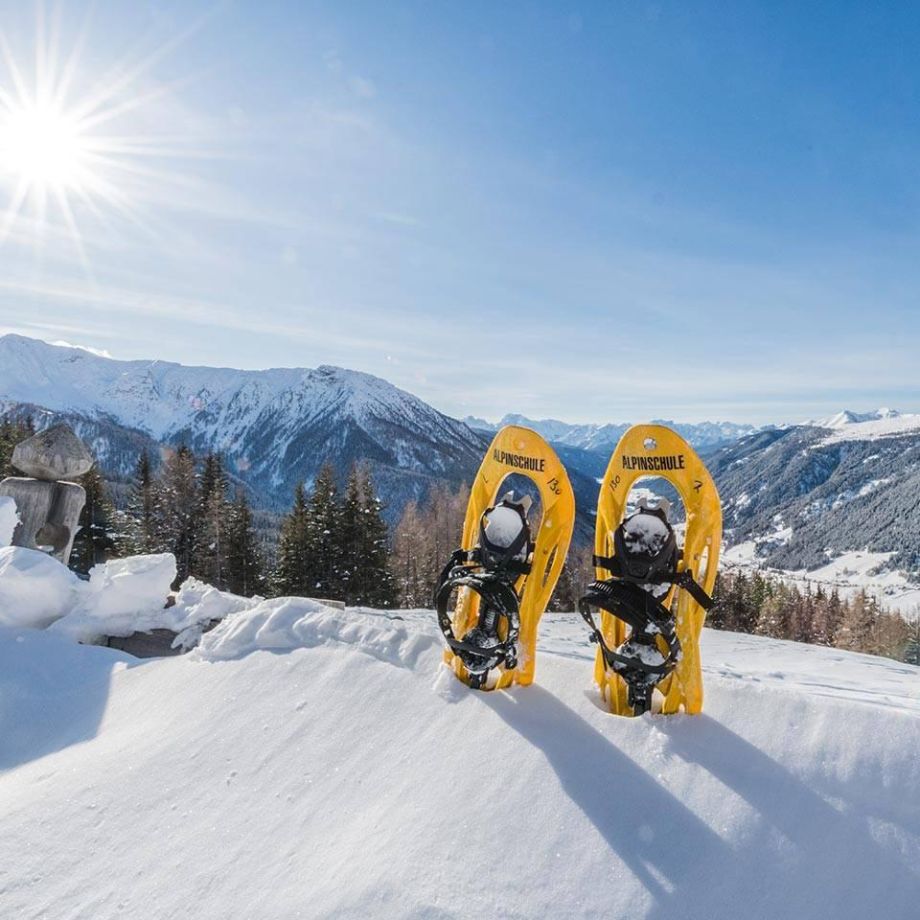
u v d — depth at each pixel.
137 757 2.35
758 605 48.72
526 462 2.69
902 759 1.72
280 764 2.19
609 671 2.29
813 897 1.45
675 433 2.46
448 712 2.25
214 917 1.62
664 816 1.69
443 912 1.50
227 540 34.19
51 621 3.63
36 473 4.69
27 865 1.87
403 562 38.38
